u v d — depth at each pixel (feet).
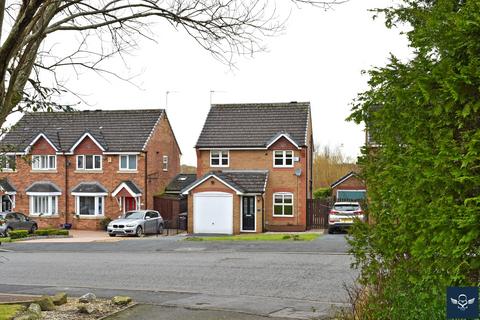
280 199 133.59
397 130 20.94
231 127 140.56
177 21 32.68
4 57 27.27
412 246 19.11
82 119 153.07
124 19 32.81
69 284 51.62
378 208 23.29
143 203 141.38
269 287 47.19
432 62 18.80
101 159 143.54
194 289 47.14
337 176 218.59
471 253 16.35
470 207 15.69
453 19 17.22
